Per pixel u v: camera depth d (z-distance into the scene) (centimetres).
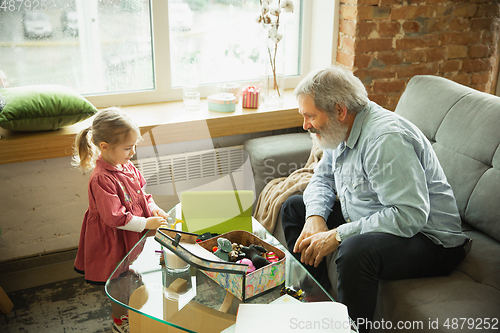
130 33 237
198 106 232
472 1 244
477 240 159
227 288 123
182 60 253
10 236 206
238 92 250
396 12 235
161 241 132
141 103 249
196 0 244
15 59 218
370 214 156
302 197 185
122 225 156
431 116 184
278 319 110
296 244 160
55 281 203
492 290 135
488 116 165
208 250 138
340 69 156
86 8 223
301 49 274
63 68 229
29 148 191
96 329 173
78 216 217
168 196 232
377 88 247
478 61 258
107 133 156
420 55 248
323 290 125
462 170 168
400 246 142
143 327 133
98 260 165
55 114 192
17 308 184
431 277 146
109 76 240
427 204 143
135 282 127
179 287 124
